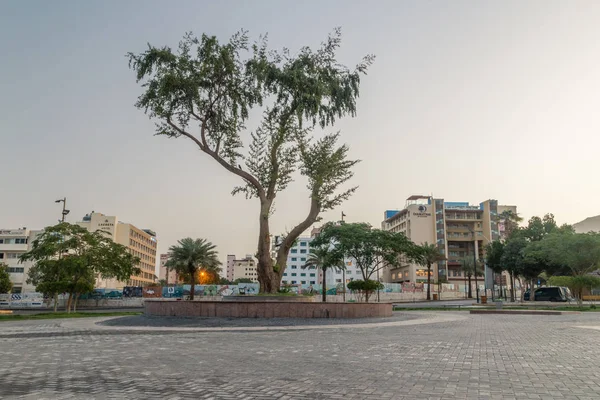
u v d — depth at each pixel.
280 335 14.71
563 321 22.22
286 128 25.89
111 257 43.91
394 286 89.06
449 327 18.08
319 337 14.05
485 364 8.62
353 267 146.75
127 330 16.45
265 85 25.97
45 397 6.04
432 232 122.50
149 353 10.42
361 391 6.32
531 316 27.36
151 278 147.88
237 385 6.76
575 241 43.78
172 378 7.33
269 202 25.97
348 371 7.92
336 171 25.97
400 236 49.81
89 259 42.75
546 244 48.41
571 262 44.22
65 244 42.72
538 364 8.61
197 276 73.75
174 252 61.69
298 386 6.67
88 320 23.14
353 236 48.75
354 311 22.69
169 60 25.06
